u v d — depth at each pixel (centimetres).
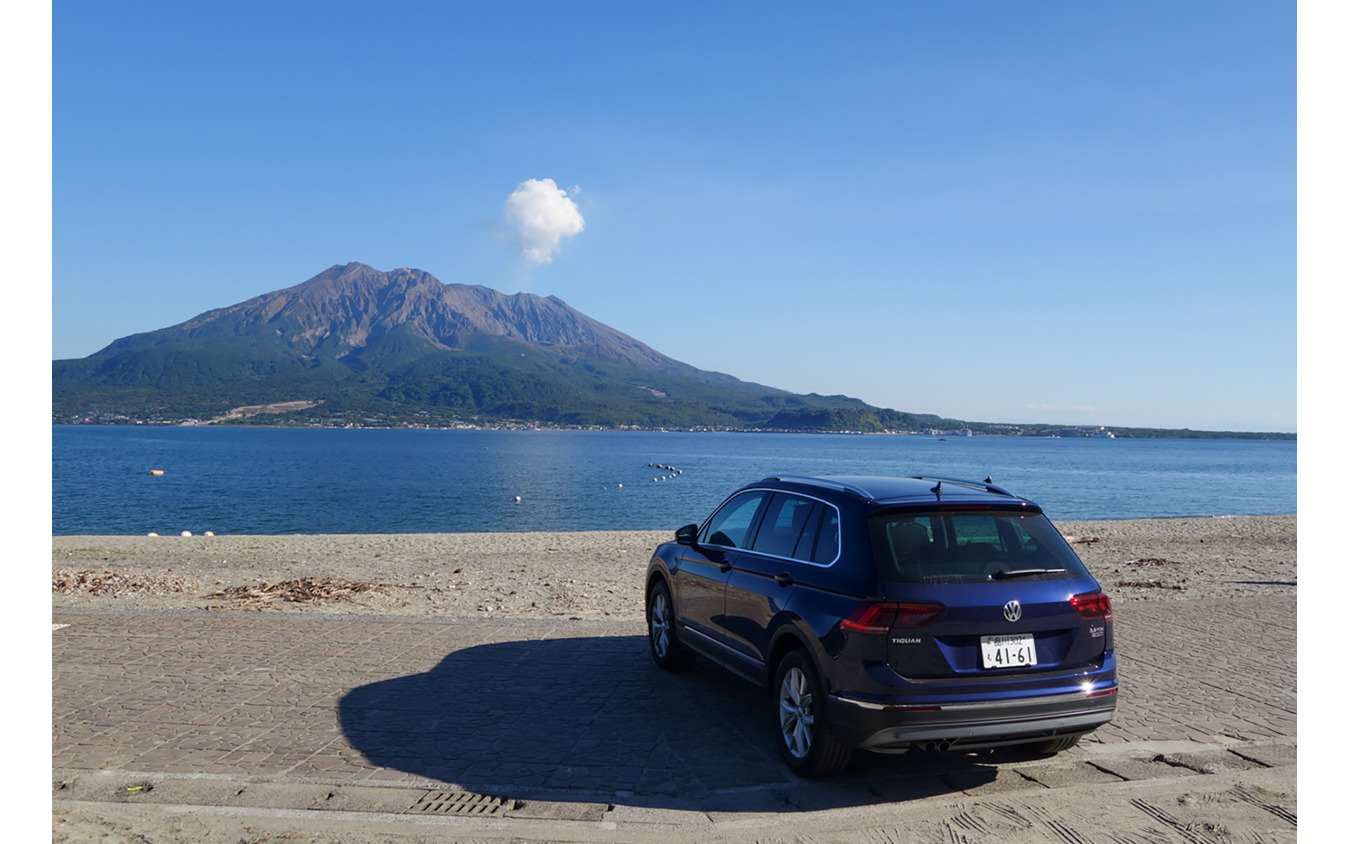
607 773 493
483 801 448
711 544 662
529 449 14875
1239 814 429
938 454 15000
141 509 3831
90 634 874
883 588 450
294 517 3584
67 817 411
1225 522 2884
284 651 808
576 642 869
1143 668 757
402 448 14100
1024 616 453
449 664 764
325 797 450
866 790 468
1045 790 465
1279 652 823
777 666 531
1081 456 15012
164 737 547
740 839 401
